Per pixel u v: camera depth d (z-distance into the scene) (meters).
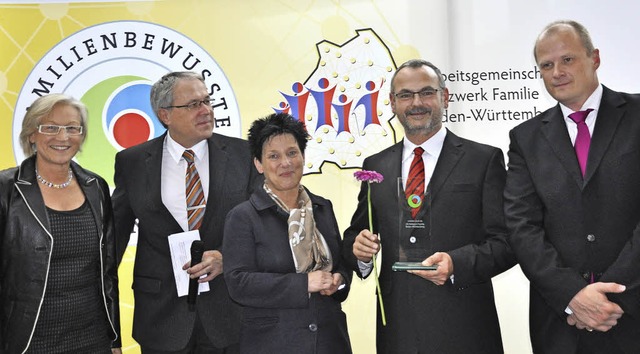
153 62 3.65
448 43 3.59
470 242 2.62
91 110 3.64
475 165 2.67
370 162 2.90
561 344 2.50
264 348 2.37
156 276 2.97
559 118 2.59
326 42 3.64
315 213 2.56
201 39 3.64
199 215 3.01
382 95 3.63
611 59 3.56
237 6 3.64
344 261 2.71
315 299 2.42
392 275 2.70
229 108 3.65
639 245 2.29
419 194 2.58
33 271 2.50
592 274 2.39
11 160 3.59
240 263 2.41
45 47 3.61
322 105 3.65
